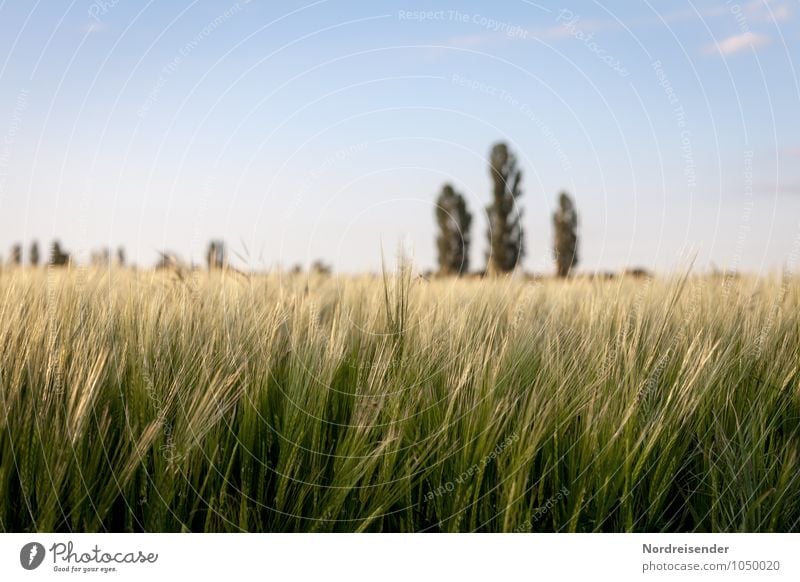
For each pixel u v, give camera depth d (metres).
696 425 2.75
